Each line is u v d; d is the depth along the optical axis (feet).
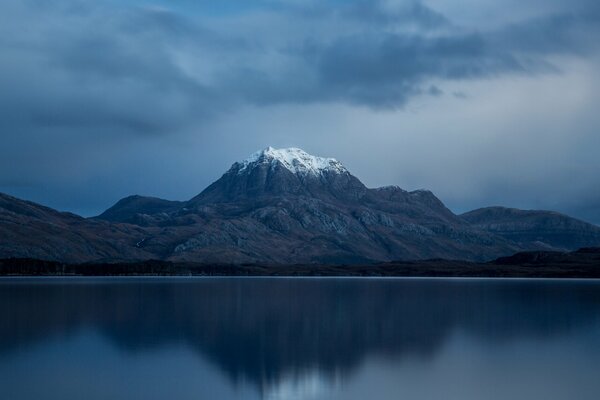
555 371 173.17
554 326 266.77
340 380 162.71
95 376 165.37
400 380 162.81
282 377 165.89
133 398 144.77
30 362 183.52
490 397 146.92
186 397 146.00
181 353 199.00
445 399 145.48
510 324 273.75
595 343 219.61
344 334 242.17
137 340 224.94
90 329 253.03
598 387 155.53
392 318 300.40
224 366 178.50
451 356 195.11
